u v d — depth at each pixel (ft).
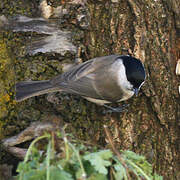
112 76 23.88
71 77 23.66
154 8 24.99
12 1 24.67
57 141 16.52
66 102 24.25
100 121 24.38
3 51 23.99
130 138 24.14
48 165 15.37
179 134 25.26
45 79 24.29
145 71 24.75
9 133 23.11
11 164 22.86
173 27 25.27
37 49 24.20
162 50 25.08
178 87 25.34
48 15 24.21
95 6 24.80
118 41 24.75
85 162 16.75
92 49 24.79
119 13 24.68
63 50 24.29
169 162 24.94
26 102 23.65
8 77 23.73
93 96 24.07
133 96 24.95
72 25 24.44
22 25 24.31
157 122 24.76
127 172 17.15
